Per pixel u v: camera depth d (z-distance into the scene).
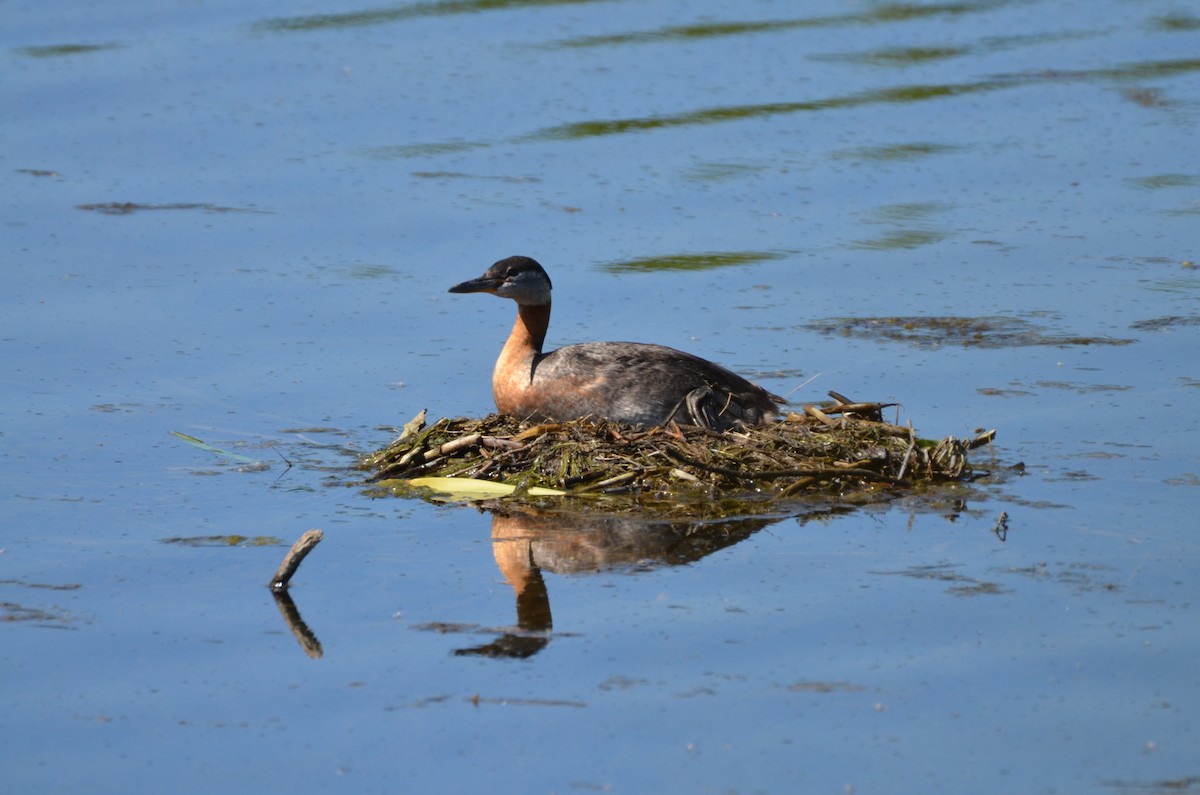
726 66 29.45
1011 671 10.16
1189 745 9.27
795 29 32.22
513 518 13.02
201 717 9.77
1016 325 17.91
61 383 16.20
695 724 9.59
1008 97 27.70
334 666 10.40
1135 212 21.92
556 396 14.75
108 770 9.17
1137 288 19.03
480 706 9.84
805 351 17.22
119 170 23.66
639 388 14.57
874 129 25.94
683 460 13.69
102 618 11.12
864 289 19.28
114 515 13.06
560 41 30.98
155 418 15.37
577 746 9.37
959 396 15.78
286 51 29.80
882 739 9.40
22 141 24.88
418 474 14.00
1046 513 12.83
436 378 16.61
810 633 10.75
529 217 21.75
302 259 20.20
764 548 12.29
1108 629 10.70
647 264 20.06
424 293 19.12
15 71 28.12
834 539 12.45
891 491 13.46
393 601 11.38
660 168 24.02
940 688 9.96
